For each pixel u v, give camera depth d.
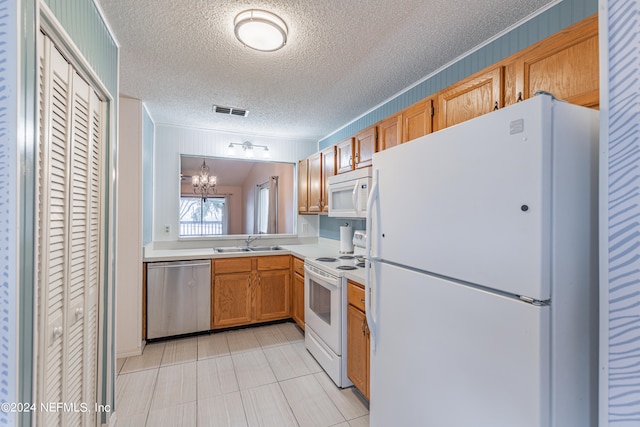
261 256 3.23
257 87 2.43
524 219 0.79
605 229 0.66
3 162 0.73
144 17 1.55
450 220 1.03
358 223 3.19
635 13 0.61
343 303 2.11
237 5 1.47
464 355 0.96
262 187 4.34
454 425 1.00
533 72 1.30
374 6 1.48
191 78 2.26
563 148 0.78
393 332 1.31
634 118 0.61
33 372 0.85
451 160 1.02
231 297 3.11
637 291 0.61
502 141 0.85
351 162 2.68
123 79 2.27
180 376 2.23
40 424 0.98
